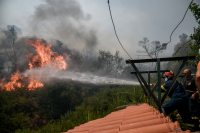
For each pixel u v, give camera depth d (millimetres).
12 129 14680
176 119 3330
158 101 2582
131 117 1896
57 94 21938
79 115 11742
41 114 19234
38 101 20406
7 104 17609
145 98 5574
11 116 16156
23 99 19547
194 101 2762
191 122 2676
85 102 15258
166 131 1079
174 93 2809
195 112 2713
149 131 1127
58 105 21250
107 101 11977
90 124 2814
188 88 3180
